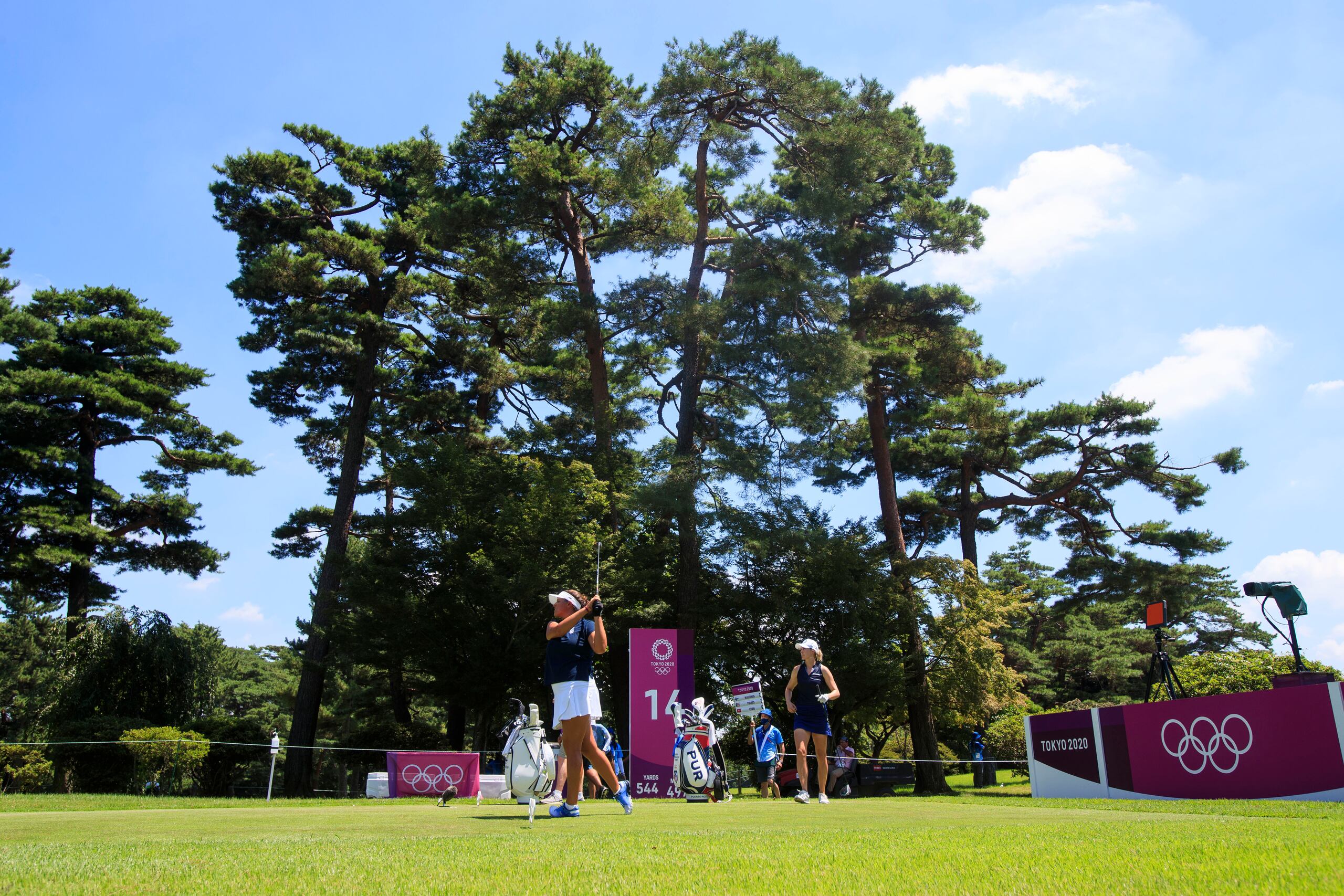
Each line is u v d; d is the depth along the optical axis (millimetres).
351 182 32844
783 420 26047
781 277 25281
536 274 28281
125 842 4441
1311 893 3023
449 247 31031
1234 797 9477
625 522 28219
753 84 25578
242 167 30875
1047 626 51719
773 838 4727
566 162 26766
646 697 16438
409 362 35750
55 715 24906
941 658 29234
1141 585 35188
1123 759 10805
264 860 3709
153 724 24734
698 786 10906
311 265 29469
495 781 17359
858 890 3145
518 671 25281
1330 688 8750
